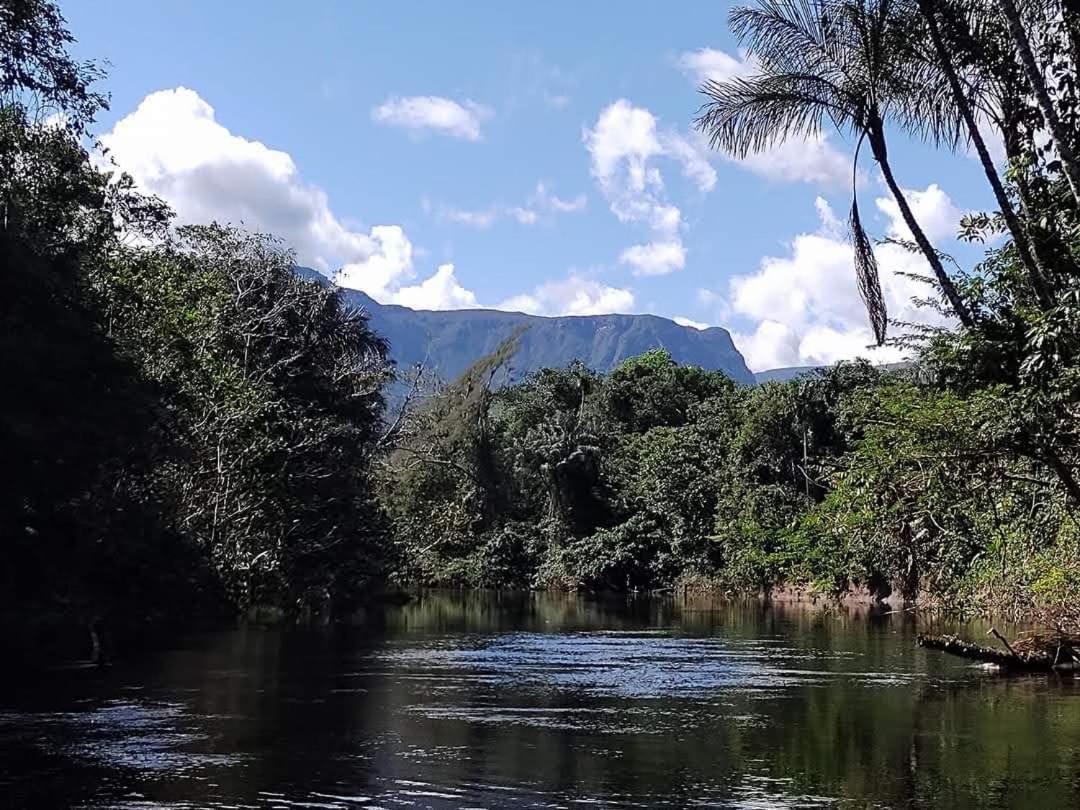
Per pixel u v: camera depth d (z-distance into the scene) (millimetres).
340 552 50531
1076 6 13773
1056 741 15000
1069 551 23000
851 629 35219
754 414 58000
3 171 26328
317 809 11211
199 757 13719
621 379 82750
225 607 37719
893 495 19422
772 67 17344
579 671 23547
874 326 16766
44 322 24109
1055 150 13875
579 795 11875
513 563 69500
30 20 23031
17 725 15977
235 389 39281
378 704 18453
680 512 63875
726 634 33719
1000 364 15125
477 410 73125
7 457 22734
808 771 13086
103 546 28766
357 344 54906
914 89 16844
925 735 15516
